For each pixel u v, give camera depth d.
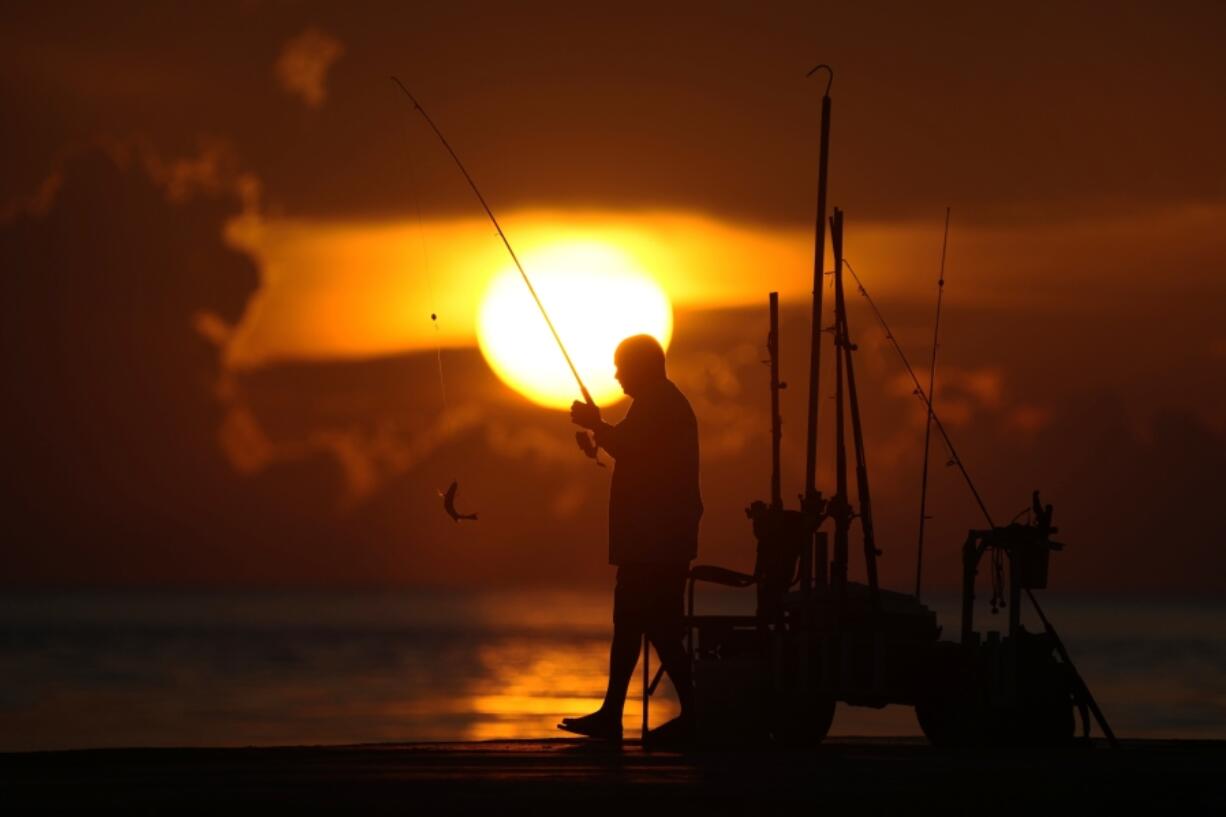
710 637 35.62
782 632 34.47
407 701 157.38
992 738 33.78
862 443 35.59
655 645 35.19
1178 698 142.50
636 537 35.09
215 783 24.34
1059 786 24.41
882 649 33.59
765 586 35.22
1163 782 24.78
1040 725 33.84
